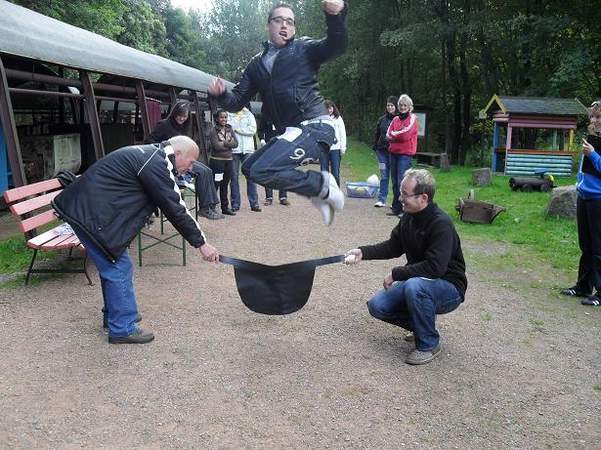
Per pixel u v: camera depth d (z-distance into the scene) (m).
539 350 4.43
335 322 4.93
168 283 5.96
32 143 11.84
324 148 3.38
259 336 4.58
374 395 3.64
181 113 7.29
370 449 3.06
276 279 3.95
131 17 31.12
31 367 3.95
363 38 27.52
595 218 5.39
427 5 21.16
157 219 9.24
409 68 28.41
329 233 8.62
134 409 3.43
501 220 9.32
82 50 8.68
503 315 5.21
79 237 4.22
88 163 14.14
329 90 37.41
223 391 3.66
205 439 3.12
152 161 4.11
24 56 6.82
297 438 3.15
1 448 2.99
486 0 20.03
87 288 5.69
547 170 14.77
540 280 6.32
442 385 3.81
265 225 9.17
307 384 3.78
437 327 4.88
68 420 3.29
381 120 10.91
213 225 9.07
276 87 3.35
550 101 15.17
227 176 9.82
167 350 4.27
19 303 5.22
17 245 7.16
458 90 22.45
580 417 3.45
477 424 3.34
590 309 5.41
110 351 4.23
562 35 17.56
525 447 3.12
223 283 6.00
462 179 14.84
